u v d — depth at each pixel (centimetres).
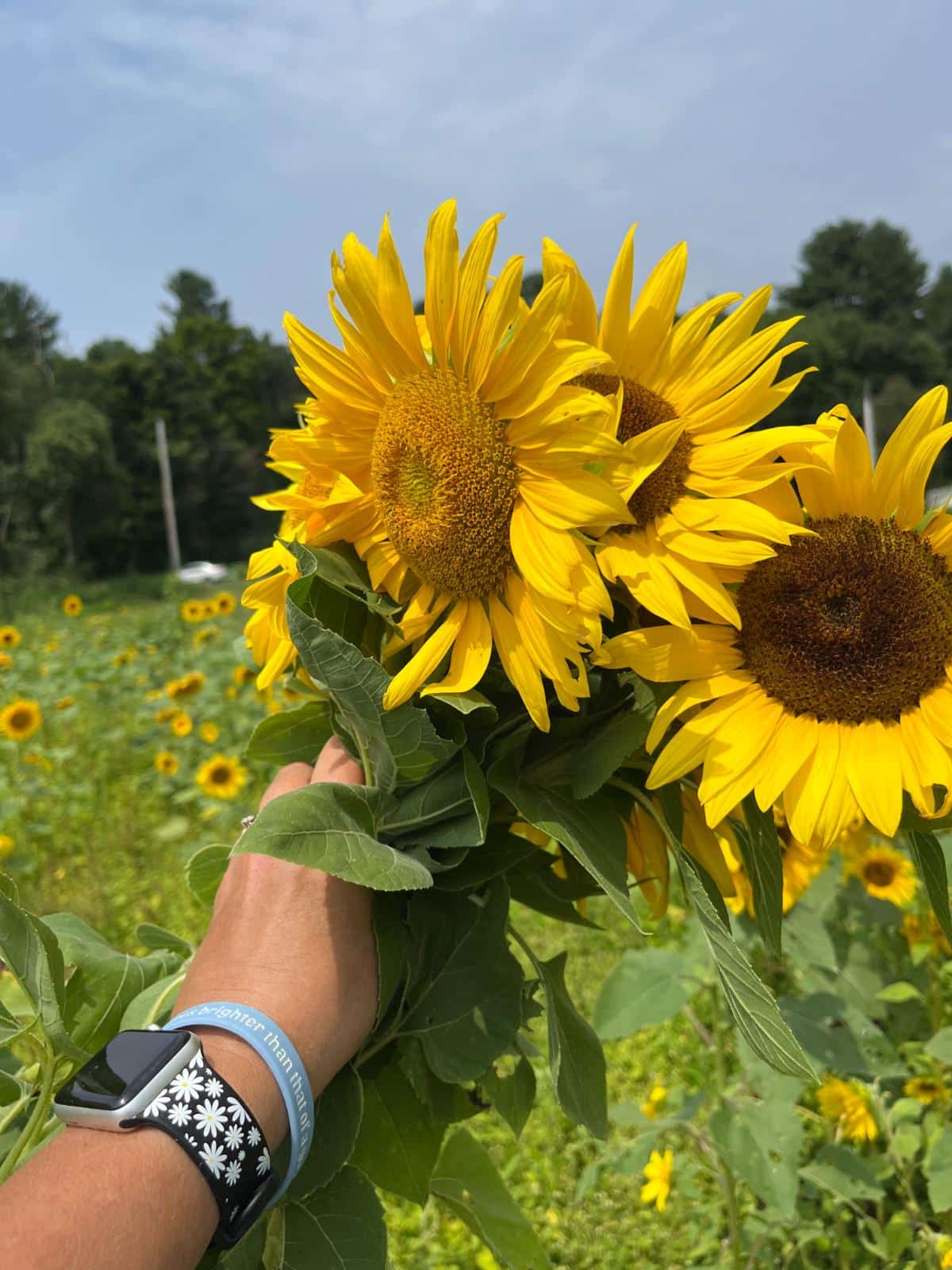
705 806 47
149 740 306
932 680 47
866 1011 117
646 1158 99
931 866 51
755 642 49
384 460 50
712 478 48
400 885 45
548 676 48
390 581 53
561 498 47
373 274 50
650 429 50
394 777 51
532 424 48
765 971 142
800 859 98
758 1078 97
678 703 48
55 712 345
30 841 232
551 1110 130
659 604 46
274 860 50
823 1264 103
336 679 47
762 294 50
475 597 50
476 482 48
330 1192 51
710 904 47
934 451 49
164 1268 37
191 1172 39
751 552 46
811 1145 114
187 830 226
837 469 50
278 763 63
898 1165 100
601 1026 101
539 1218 114
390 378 52
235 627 560
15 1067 58
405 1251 111
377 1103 55
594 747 51
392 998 54
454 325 49
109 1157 38
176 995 60
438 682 52
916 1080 110
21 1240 34
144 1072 40
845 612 48
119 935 186
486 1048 53
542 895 60
